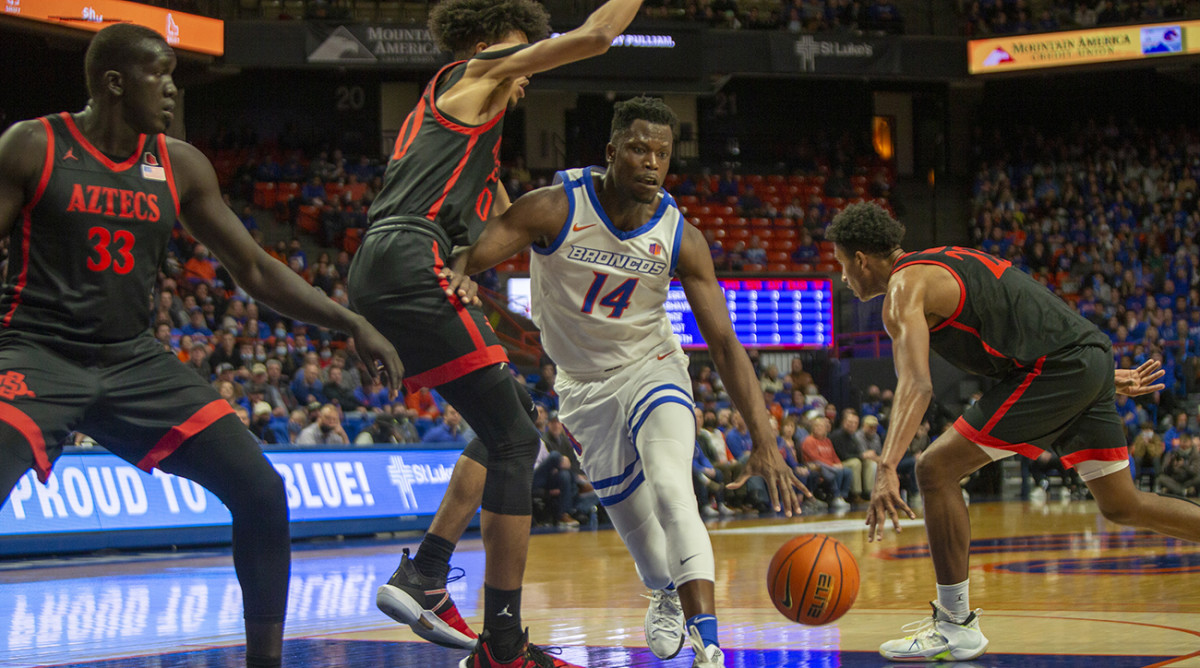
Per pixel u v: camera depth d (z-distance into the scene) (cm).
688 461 328
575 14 1945
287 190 1892
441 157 318
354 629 445
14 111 1798
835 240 377
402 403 1186
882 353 1780
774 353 1727
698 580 300
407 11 1888
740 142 2255
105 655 387
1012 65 2002
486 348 314
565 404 367
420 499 1078
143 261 274
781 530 1022
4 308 265
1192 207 2211
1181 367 1809
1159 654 331
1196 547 762
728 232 2050
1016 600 488
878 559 729
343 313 296
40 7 1480
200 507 933
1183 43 1975
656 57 1844
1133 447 1540
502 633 317
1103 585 539
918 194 2312
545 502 1175
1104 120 2338
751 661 348
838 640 388
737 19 1989
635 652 371
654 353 356
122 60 263
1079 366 352
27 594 609
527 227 337
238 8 1803
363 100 2073
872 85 2298
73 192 262
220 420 277
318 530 980
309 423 1106
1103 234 2138
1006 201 2223
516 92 333
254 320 1395
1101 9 2128
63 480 859
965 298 350
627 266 341
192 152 289
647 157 322
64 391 260
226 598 586
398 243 312
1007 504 1404
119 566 787
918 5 2214
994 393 355
